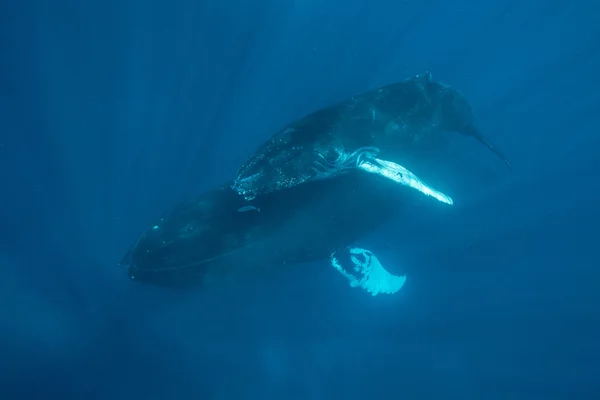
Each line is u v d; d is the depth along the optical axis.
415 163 13.73
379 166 11.14
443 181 15.97
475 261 14.29
